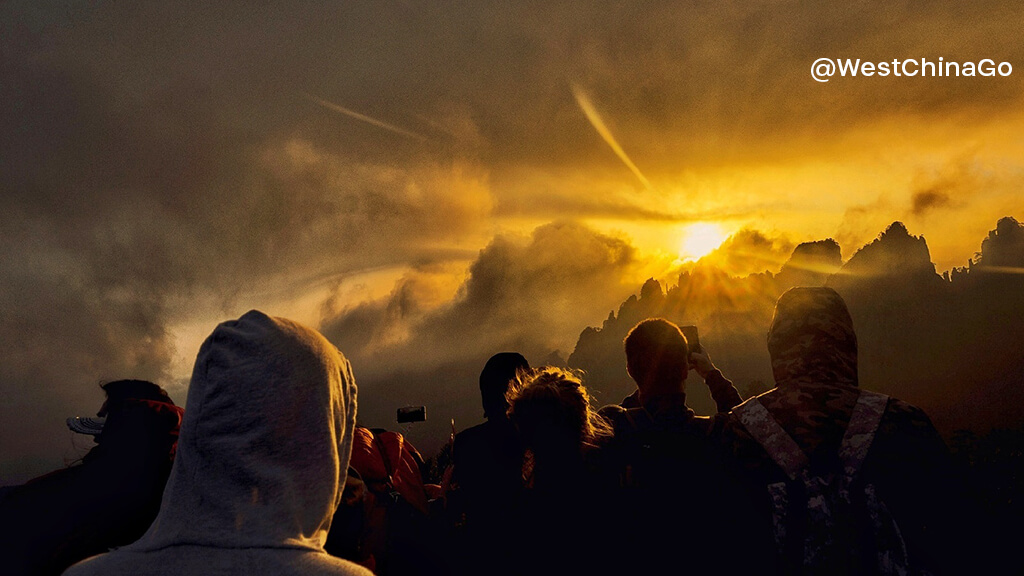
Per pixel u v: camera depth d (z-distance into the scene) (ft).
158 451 11.14
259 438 4.56
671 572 11.09
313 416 4.77
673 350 12.58
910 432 9.36
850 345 10.29
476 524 13.38
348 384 5.25
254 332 4.87
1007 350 401.70
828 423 9.61
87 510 10.63
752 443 9.96
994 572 8.66
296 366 4.80
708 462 11.57
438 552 13.69
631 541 11.35
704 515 10.94
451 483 15.31
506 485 13.41
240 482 4.48
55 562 10.43
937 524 8.95
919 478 9.12
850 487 9.18
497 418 14.48
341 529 9.87
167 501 4.62
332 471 4.79
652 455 11.71
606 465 11.74
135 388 11.73
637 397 13.65
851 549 8.91
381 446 14.24
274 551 4.37
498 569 12.23
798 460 9.57
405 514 13.91
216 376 4.72
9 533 10.45
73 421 12.04
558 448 11.69
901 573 8.74
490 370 15.15
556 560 11.41
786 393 10.07
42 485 11.06
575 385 12.09
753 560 9.62
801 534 9.27
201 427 4.60
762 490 9.69
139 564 4.35
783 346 10.38
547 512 11.62
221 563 4.30
